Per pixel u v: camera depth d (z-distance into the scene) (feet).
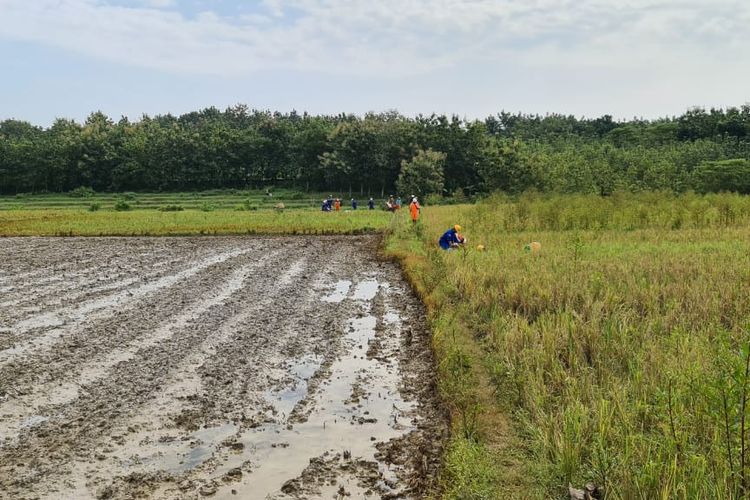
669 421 20.53
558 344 31.17
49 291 55.83
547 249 63.98
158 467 22.24
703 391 19.88
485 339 35.06
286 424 25.95
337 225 120.37
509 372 26.43
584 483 18.54
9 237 110.11
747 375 17.70
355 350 36.68
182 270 68.23
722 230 78.28
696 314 34.47
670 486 16.88
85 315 45.91
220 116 475.31
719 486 16.42
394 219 114.62
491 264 54.54
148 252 86.28
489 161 241.76
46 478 21.40
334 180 294.87
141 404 28.19
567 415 21.58
